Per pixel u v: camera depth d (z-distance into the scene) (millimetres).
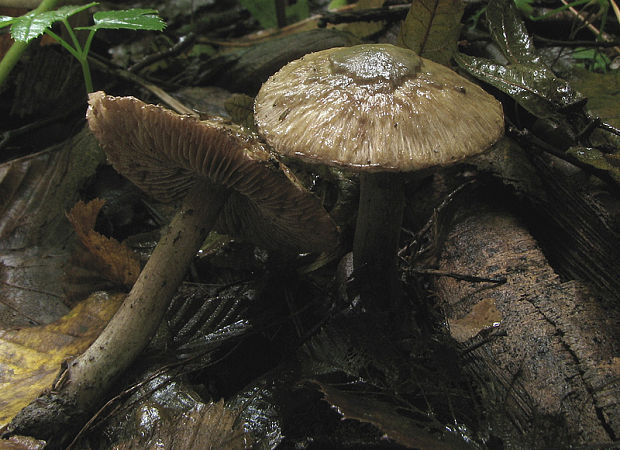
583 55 190
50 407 112
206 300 144
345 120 102
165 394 119
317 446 111
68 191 170
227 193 131
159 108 104
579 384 112
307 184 162
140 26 149
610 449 100
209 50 243
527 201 152
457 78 114
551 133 156
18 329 133
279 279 152
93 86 204
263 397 118
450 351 118
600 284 136
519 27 157
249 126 169
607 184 146
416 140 101
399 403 116
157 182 146
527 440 105
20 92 201
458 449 101
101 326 134
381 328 123
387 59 109
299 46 195
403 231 159
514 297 130
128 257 141
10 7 187
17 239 160
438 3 150
